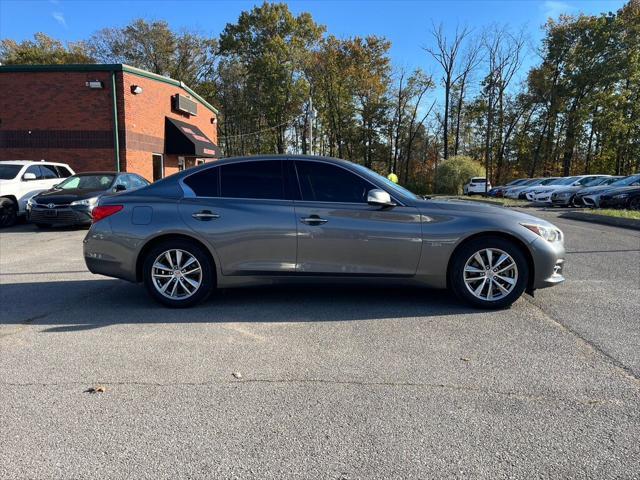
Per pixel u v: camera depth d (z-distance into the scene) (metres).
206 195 4.88
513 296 4.67
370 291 5.53
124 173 12.90
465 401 2.88
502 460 2.29
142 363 3.50
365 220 4.67
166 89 20.89
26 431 2.60
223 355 3.64
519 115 43.69
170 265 4.88
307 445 2.44
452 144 50.03
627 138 38.09
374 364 3.45
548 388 3.04
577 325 4.27
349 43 46.91
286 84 45.34
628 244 9.09
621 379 3.16
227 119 49.03
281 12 45.16
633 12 36.75
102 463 2.31
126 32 44.09
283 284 4.84
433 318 4.50
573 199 20.75
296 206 4.74
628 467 2.23
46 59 42.50
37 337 4.07
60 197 11.16
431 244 4.64
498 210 4.80
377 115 49.06
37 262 7.62
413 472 2.21
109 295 5.52
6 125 17.88
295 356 3.61
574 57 38.09
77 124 17.92
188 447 2.44
